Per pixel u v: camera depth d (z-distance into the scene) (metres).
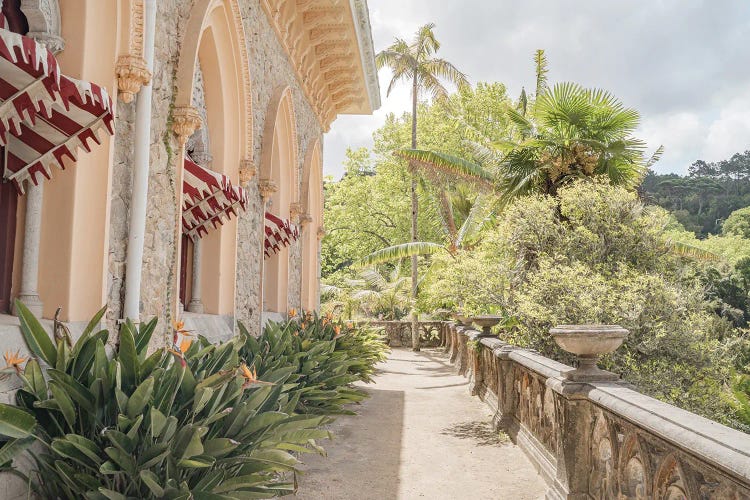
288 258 12.18
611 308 8.05
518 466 6.37
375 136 31.47
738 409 9.05
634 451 3.69
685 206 101.31
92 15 4.58
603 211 9.39
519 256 9.93
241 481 3.26
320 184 16.55
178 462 3.17
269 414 3.70
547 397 5.98
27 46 2.91
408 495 5.39
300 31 11.97
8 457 2.78
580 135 11.31
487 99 29.31
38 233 4.32
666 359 8.06
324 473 6.10
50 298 4.33
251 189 9.12
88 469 3.14
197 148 7.90
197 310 7.79
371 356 11.77
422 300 21.16
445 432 8.15
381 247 31.45
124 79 4.77
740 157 127.06
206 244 7.96
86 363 3.51
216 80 7.93
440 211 22.44
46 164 4.09
